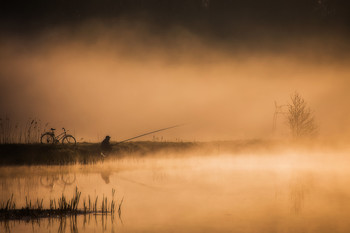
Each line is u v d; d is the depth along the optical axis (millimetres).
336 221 54906
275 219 55688
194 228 50969
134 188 80000
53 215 55875
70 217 55344
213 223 53281
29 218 54281
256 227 51656
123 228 50719
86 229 50125
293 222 54031
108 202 65812
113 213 58062
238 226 52031
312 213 59219
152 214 57969
